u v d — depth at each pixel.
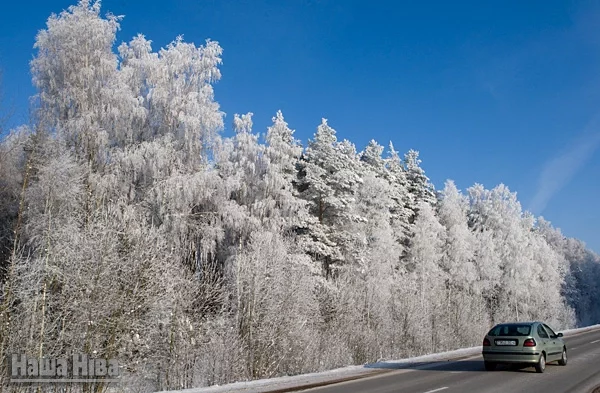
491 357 17.50
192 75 31.03
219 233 27.69
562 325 62.66
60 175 22.41
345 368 19.38
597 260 105.69
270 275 20.84
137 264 14.32
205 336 17.70
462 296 41.41
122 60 31.22
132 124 29.28
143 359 15.02
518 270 59.19
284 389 13.88
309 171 36.28
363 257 35.09
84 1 28.38
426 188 55.06
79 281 13.48
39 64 27.36
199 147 29.84
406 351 27.89
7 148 24.11
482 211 67.12
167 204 26.33
